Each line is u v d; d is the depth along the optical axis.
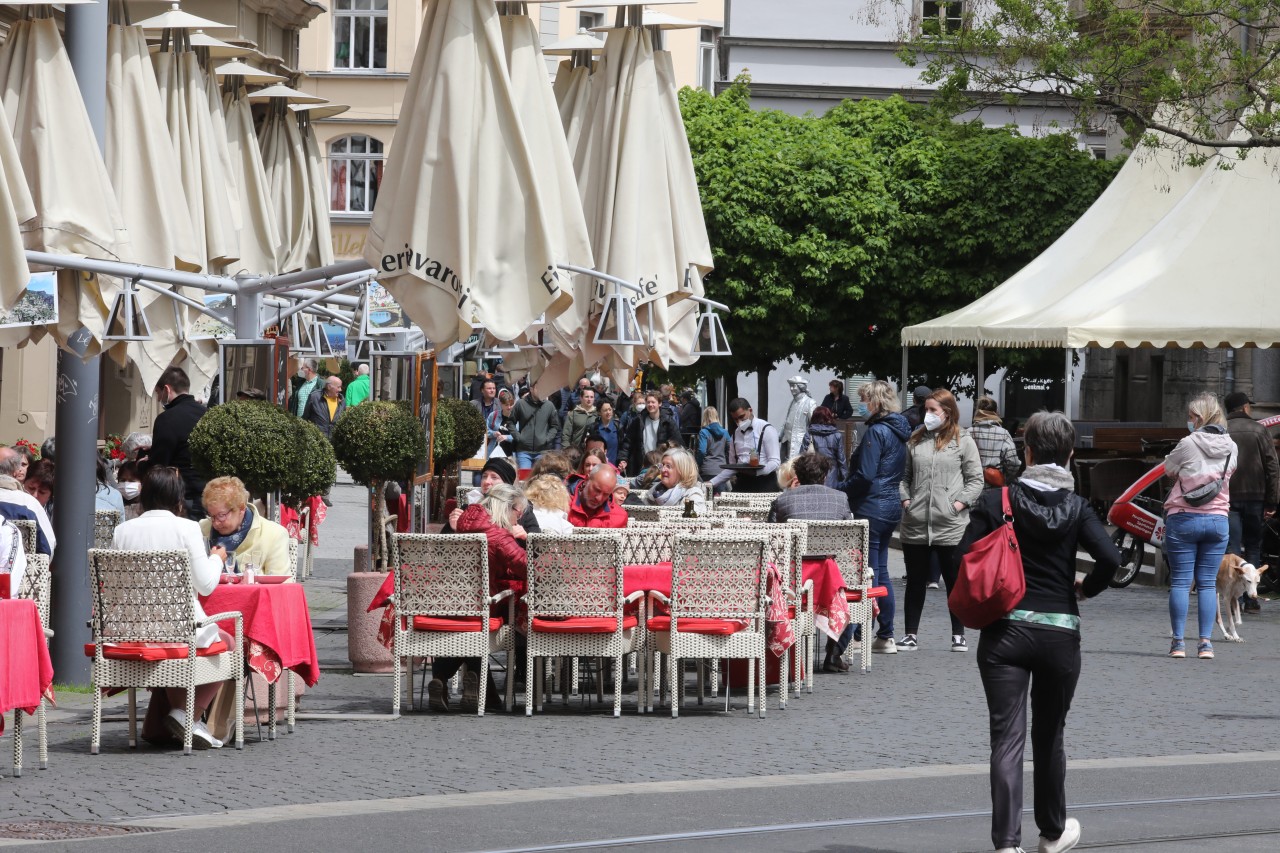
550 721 14.62
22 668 11.52
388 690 16.42
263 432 16.47
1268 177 30.12
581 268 15.09
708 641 14.79
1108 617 23.00
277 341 17.58
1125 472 29.16
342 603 23.05
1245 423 23.61
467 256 14.12
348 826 10.06
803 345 47.41
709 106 47.88
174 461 18.44
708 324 18.30
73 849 9.27
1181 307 28.52
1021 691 9.31
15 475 17.28
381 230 14.38
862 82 66.69
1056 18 29.86
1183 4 28.08
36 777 11.73
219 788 11.35
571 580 14.77
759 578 14.81
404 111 14.46
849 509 18.45
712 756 12.84
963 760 12.77
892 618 19.48
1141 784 11.80
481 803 10.85
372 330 19.95
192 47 18.58
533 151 15.21
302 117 22.59
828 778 11.89
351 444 18.62
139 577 12.57
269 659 13.22
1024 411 55.69
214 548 13.51
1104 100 29.83
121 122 15.66
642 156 16.70
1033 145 45.97
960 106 32.53
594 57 18.34
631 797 11.09
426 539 14.65
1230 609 20.58
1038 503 9.35
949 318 32.25
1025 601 9.31
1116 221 33.75
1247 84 27.81
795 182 45.91
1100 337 28.30
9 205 12.38
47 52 14.07
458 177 14.16
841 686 16.83
